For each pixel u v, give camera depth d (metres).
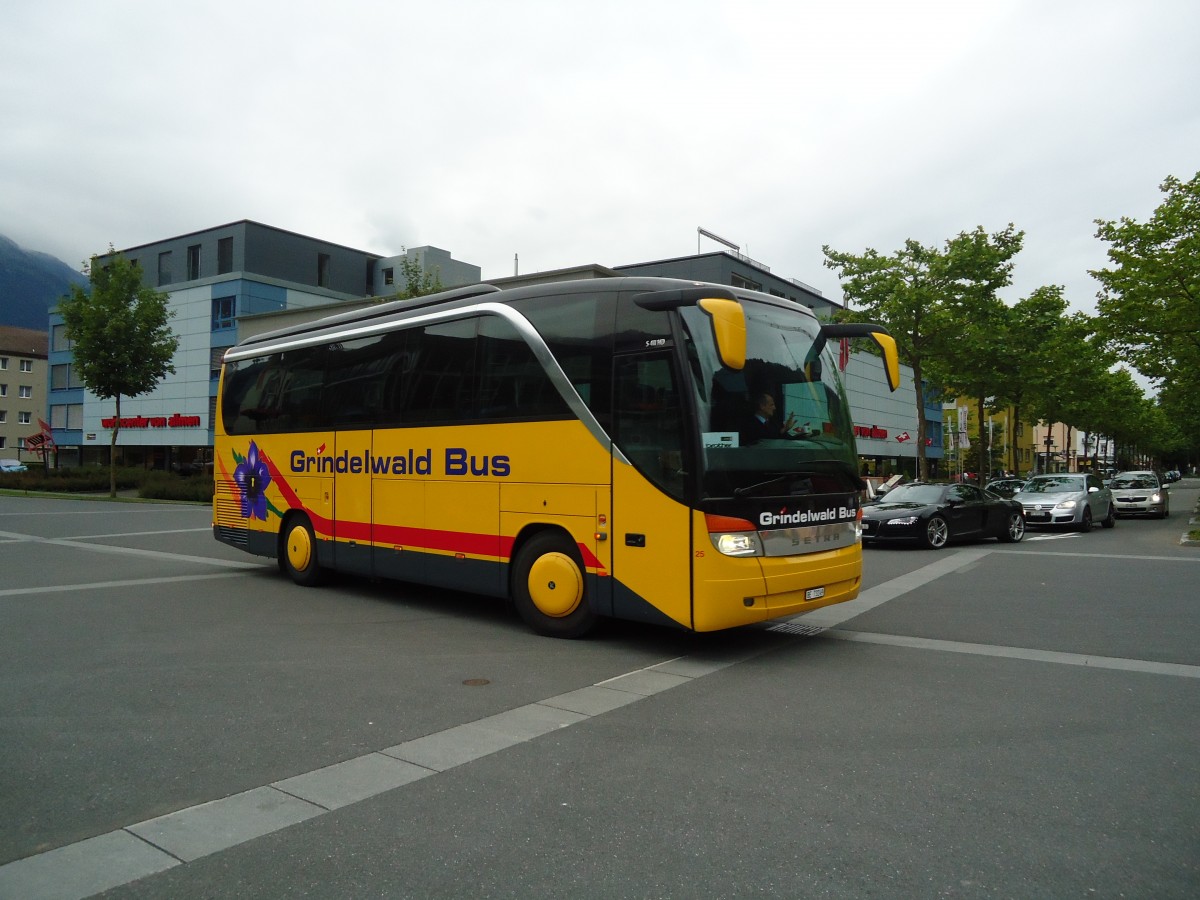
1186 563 13.60
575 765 4.52
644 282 7.28
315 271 54.38
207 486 32.31
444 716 5.39
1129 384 51.28
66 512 25.89
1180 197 20.48
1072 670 6.66
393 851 3.51
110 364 33.16
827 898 3.12
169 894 3.16
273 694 5.88
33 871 3.35
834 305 55.28
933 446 64.38
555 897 3.13
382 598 10.14
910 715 5.43
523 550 8.01
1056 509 20.89
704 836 3.65
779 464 7.11
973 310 25.27
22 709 5.53
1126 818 3.84
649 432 7.00
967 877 3.28
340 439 10.20
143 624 8.43
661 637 7.91
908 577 12.17
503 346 8.23
